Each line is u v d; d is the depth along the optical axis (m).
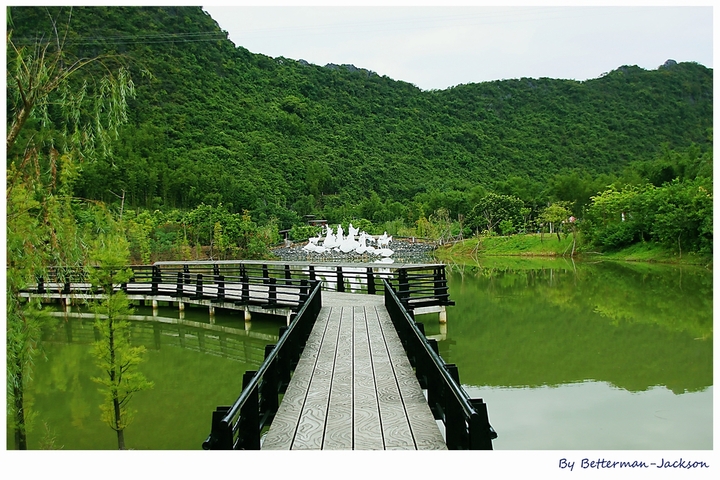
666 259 31.62
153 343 12.46
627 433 6.71
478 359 10.15
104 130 6.51
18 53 5.73
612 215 37.84
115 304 7.72
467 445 3.96
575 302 16.66
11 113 5.87
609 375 9.12
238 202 65.19
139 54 87.25
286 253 46.44
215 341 12.61
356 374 6.17
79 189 40.56
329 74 134.50
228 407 3.39
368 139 114.62
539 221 47.94
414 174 104.50
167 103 90.00
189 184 61.78
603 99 134.62
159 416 7.99
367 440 4.24
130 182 50.22
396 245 51.47
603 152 114.50
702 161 45.78
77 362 11.20
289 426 4.55
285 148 98.44
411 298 12.12
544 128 125.12
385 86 140.00
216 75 106.94
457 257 42.94
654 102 132.50
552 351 10.63
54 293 15.33
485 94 141.88
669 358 10.06
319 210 81.25
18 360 6.27
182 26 107.81
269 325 13.14
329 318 10.15
